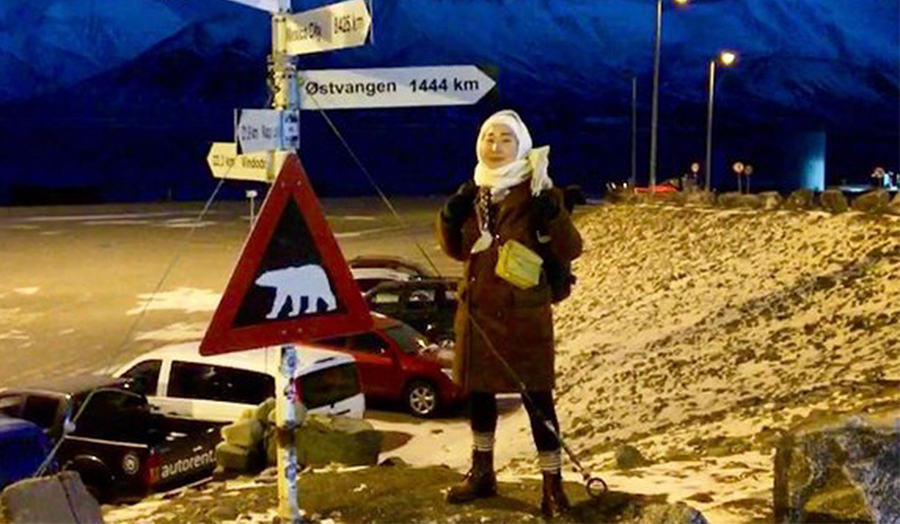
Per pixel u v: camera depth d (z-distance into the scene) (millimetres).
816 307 15852
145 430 13562
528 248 5008
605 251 24922
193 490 8148
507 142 5016
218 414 14289
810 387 12211
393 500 5609
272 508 6086
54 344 22828
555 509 5242
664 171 85750
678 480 6879
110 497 12750
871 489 4746
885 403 9828
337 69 5164
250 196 8906
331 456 9484
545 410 5172
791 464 4941
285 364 4977
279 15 5113
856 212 20094
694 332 16703
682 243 22719
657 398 13688
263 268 4574
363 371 17344
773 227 21078
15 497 4793
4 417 11703
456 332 5277
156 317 25812
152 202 58938
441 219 5203
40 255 36594
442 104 5176
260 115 5023
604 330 18656
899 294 15141
